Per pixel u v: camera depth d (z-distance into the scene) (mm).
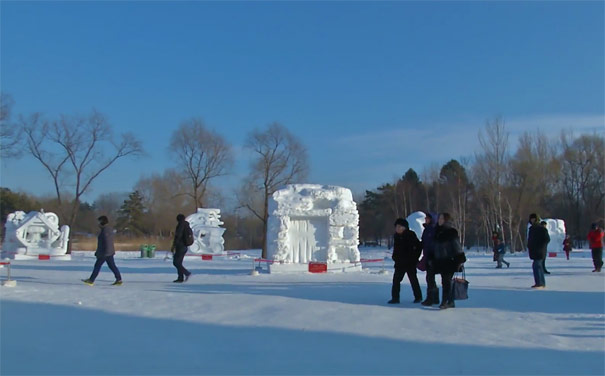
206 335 8562
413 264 12102
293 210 22594
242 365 6969
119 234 77938
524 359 7344
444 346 8000
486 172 58781
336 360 7234
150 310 10609
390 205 78625
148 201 76062
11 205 73125
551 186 63719
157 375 6516
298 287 15258
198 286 15656
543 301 12453
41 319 9578
